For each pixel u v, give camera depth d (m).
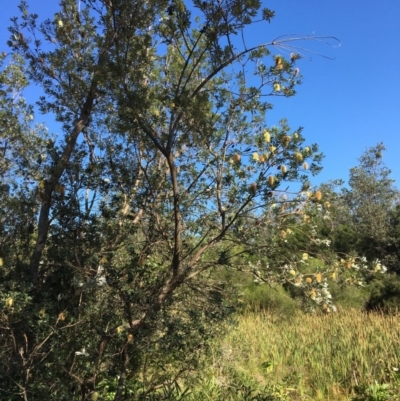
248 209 3.27
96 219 3.76
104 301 3.55
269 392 5.48
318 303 3.52
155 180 3.94
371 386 6.36
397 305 15.83
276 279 3.53
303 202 3.26
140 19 3.52
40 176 4.10
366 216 26.64
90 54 4.05
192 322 3.49
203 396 4.92
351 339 8.88
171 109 3.32
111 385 3.97
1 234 3.93
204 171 3.87
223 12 3.18
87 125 3.99
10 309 3.01
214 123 3.56
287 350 8.55
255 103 3.43
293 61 3.34
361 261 3.62
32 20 4.05
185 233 4.05
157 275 3.85
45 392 3.16
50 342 3.41
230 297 3.96
